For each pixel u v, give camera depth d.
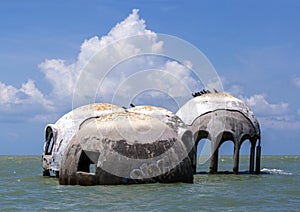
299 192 19.45
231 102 31.27
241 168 46.00
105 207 14.66
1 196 17.78
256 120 31.66
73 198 16.25
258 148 31.73
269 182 24.27
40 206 15.23
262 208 15.15
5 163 63.50
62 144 26.91
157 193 17.02
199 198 16.50
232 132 30.45
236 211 14.45
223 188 20.61
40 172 34.97
